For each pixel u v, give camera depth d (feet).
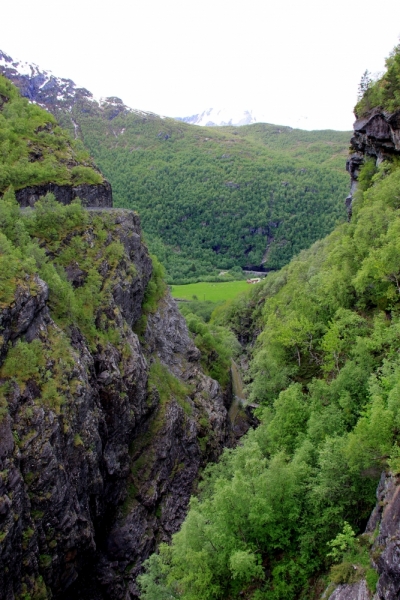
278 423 132.87
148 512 145.28
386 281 148.36
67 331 126.21
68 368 115.03
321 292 190.08
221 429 204.13
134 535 135.74
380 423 85.61
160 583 105.50
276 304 279.90
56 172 181.98
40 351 110.11
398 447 81.00
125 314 169.99
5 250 116.37
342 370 129.49
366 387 119.34
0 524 84.99
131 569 131.85
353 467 88.79
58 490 101.55
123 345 152.46
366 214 182.09
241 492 97.14
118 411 139.23
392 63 231.09
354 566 75.31
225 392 253.44
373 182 237.25
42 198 158.30
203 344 268.41
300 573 88.74
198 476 171.22
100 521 129.29
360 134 249.34
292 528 97.60
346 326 151.84
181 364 215.72
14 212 143.64
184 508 157.79
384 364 111.75
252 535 96.22
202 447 182.19
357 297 169.07
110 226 177.37
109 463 132.77
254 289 428.56
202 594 91.50
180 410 178.40
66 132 211.20
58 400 107.65
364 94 249.55
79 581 120.37
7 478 89.04
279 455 106.42
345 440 99.55
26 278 114.93
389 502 75.10
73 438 111.14
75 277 148.87
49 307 125.70
